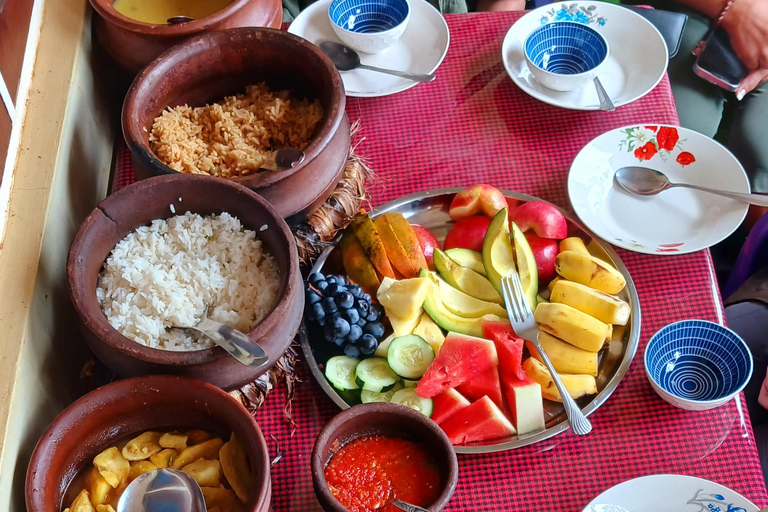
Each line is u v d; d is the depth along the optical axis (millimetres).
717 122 1755
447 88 1381
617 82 1355
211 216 989
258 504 740
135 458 854
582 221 1136
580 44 1359
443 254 1109
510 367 974
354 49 1392
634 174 1200
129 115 1041
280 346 894
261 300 923
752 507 844
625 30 1399
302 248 1088
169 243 971
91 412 823
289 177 987
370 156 1294
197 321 913
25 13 1097
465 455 952
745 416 963
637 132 1238
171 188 955
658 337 996
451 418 952
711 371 998
